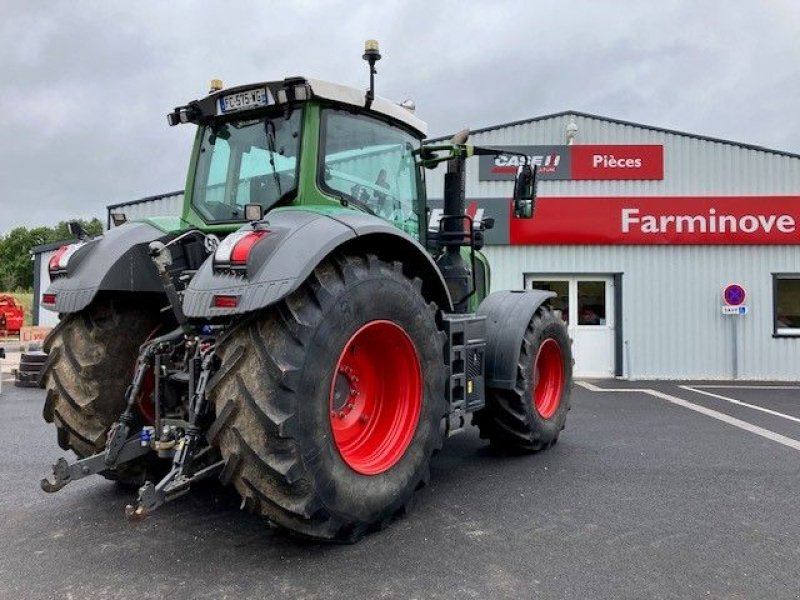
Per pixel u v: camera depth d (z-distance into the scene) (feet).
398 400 11.56
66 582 9.17
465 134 15.93
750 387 36.35
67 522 11.64
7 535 11.02
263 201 12.14
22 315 70.23
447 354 13.16
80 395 11.80
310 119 11.78
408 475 11.23
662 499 13.09
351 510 10.05
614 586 9.07
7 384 34.19
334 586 9.02
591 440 19.19
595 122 42.24
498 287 42.27
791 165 41.16
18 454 17.25
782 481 14.46
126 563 9.81
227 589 8.93
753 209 41.01
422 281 12.53
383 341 11.26
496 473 15.11
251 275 9.15
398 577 9.31
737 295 40.22
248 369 9.21
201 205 13.19
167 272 10.81
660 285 41.50
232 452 9.11
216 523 11.50
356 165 12.85
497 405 16.08
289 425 9.00
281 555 10.08
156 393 10.87
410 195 14.84
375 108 12.90
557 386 18.24
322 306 9.68
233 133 12.84
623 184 41.88
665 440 19.21
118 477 12.92
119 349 12.14
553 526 11.47
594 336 42.01
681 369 41.29
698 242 41.19
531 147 42.47
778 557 10.12
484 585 9.07
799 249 41.04
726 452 17.52
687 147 41.63
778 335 40.93
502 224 42.14
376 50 12.42
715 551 10.35
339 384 10.91
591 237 41.68
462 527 11.38
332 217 10.43
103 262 11.75
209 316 9.23
